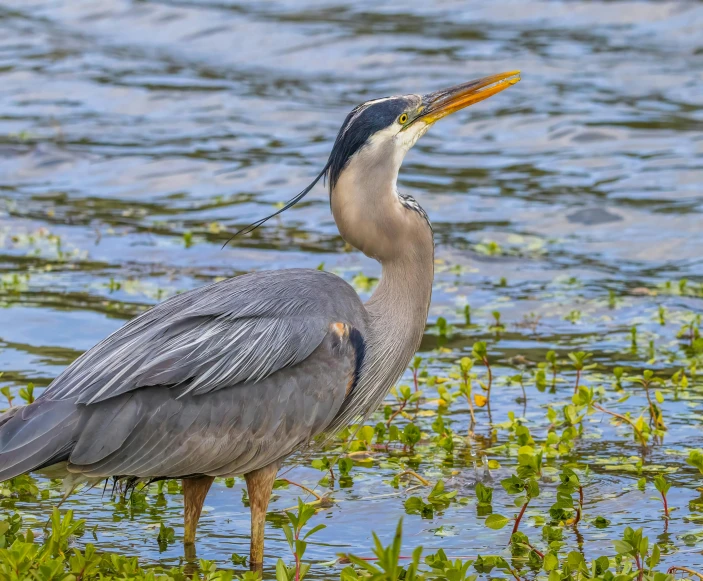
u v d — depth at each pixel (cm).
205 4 3519
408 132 1017
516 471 1048
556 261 1786
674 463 1093
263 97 2747
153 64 3047
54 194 2159
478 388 1305
